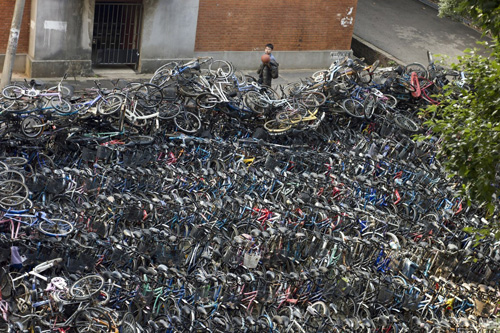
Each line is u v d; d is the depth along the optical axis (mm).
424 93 16828
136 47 18828
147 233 10477
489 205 7957
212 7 19141
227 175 12734
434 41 23594
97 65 18844
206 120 14508
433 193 13742
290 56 20844
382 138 15492
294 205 12156
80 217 10734
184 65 14578
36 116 12586
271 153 13891
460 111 8609
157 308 9633
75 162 12898
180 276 9914
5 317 8734
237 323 9422
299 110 14797
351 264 11414
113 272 9500
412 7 26203
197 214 11430
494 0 7570
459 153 8125
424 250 11961
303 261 11438
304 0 20234
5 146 12430
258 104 14633
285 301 10391
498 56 8578
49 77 17641
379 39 23156
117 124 13461
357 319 10031
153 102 13961
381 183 13508
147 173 12359
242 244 10852
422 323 10273
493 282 11836
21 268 9633
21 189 10719
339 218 12164
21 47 17453
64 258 9789
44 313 8875
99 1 17859
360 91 15773
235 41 19906
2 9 16844
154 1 18219
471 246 12266
